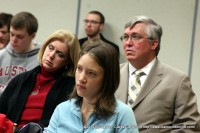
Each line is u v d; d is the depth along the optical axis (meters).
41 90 3.36
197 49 6.11
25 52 4.20
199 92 6.07
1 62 4.21
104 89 2.40
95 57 2.33
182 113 3.02
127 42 3.15
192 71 6.12
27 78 3.40
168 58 6.20
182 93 3.05
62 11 6.60
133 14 6.33
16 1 6.71
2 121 2.78
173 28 6.18
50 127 2.54
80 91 2.37
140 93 3.08
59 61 3.32
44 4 6.63
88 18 6.23
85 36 6.54
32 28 4.06
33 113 3.25
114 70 2.40
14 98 3.33
